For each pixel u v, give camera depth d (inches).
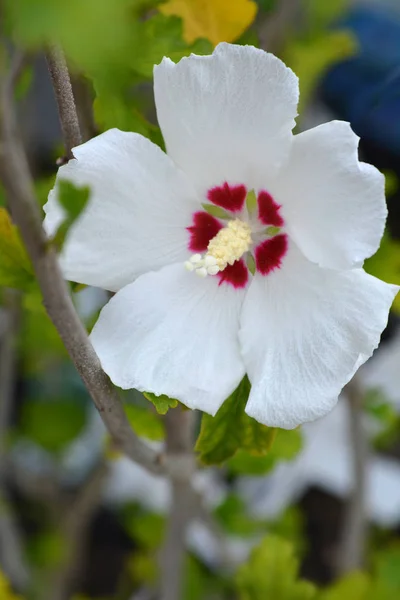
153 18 23.1
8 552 36.2
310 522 42.1
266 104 21.2
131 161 21.6
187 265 22.0
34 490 41.8
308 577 40.8
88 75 22.3
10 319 30.4
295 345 21.6
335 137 21.0
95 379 21.6
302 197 21.5
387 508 39.3
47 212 21.0
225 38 23.3
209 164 21.9
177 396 21.7
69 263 21.7
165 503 40.0
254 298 22.2
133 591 41.2
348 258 21.1
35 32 17.6
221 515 33.8
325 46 31.0
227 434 22.8
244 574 28.8
